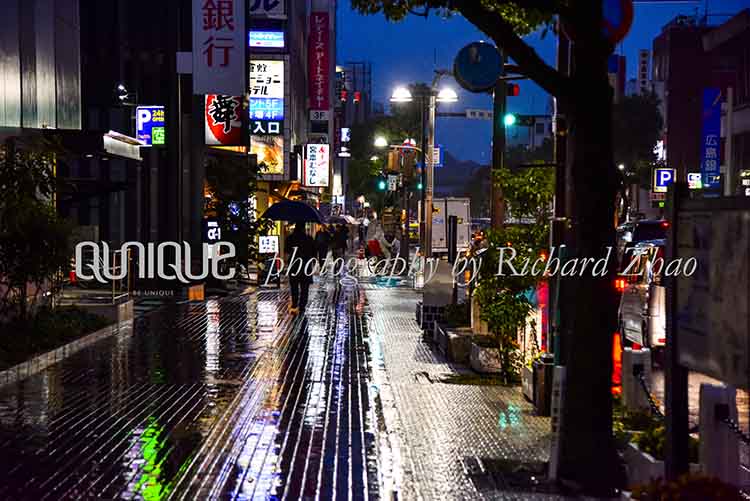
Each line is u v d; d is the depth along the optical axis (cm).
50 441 980
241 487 812
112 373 1455
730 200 595
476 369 1484
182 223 3080
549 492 822
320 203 7212
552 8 862
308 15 7875
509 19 1070
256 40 4275
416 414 1157
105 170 3055
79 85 2388
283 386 1351
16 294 1656
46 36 2112
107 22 3094
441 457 938
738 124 7144
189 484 818
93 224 3109
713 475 661
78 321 1844
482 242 2438
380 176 7162
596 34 862
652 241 1825
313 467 886
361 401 1238
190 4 3091
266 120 4312
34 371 1466
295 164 4766
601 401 865
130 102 3091
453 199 3938
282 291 3338
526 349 1421
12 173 1561
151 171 3128
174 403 1208
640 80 10362
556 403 872
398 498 789
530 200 1334
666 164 7581
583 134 873
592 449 860
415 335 2020
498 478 862
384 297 3106
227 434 1024
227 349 1755
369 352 1736
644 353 1077
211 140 3103
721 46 7669
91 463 888
